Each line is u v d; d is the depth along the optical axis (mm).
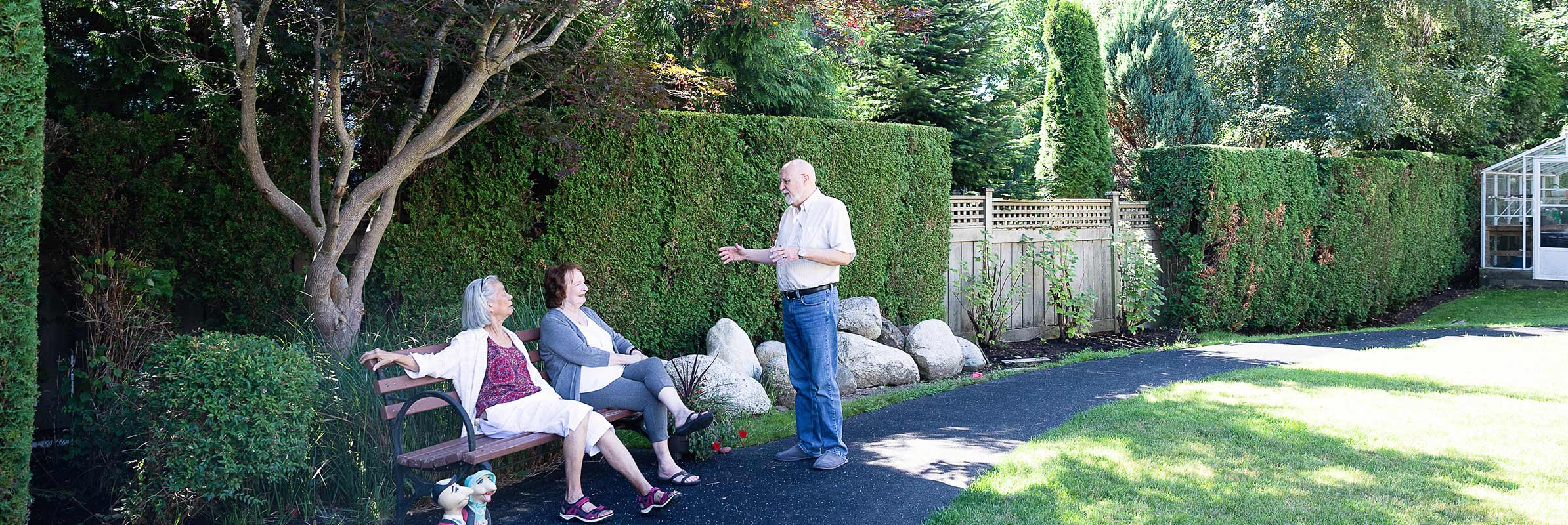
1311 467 4652
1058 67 14078
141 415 3857
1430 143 18906
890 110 14922
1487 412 5992
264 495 4141
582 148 6410
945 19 15000
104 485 4438
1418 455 4879
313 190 5547
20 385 3109
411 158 5773
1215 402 6445
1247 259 12312
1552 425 5609
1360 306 14375
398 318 6473
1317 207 13555
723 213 8039
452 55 5922
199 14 6199
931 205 9773
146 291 5027
